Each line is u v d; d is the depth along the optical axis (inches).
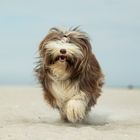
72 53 481.1
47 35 495.5
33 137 410.3
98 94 526.0
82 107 497.0
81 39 492.1
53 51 482.9
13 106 687.1
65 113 513.3
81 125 507.8
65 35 491.2
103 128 489.4
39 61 512.1
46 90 512.1
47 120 549.6
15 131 437.1
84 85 501.4
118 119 587.8
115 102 868.6
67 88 501.0
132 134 445.7
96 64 521.7
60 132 436.1
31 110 641.6
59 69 489.4
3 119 546.3
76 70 491.5
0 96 915.4
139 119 587.2
